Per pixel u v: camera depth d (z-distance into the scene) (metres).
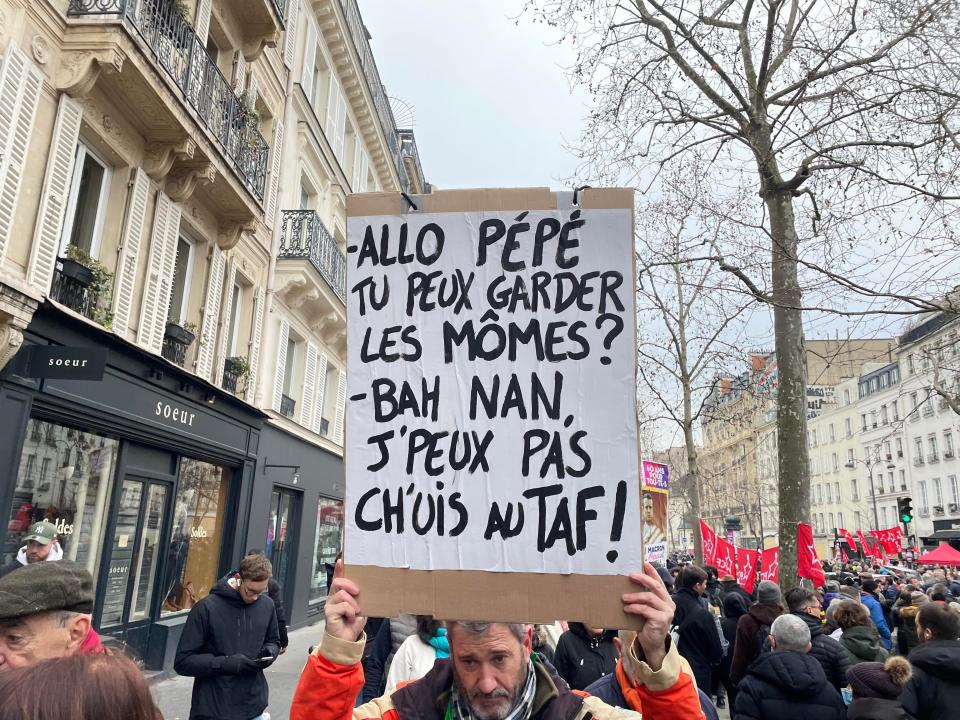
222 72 12.03
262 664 4.52
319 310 16.66
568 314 2.13
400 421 2.11
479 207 2.23
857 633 5.57
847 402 65.00
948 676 3.76
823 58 9.33
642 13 10.45
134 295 9.13
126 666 1.21
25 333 6.86
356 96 20.94
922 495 53.34
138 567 9.56
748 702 4.06
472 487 2.03
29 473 7.45
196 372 10.86
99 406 8.10
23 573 2.51
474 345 2.14
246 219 11.66
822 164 8.97
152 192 9.54
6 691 1.09
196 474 11.26
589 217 2.18
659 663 1.76
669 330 18.42
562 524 1.97
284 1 14.61
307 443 16.39
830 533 67.75
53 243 7.37
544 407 2.07
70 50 7.61
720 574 14.57
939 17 8.58
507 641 1.87
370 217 2.26
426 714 1.92
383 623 4.61
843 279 7.46
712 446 55.34
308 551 16.59
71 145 7.70
